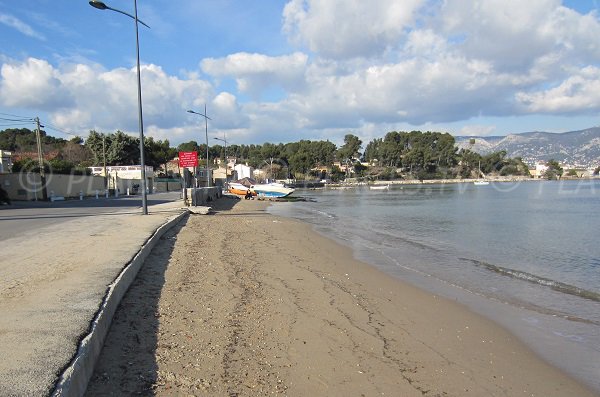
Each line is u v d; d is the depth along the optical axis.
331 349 6.17
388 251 16.69
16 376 3.54
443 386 5.36
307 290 9.44
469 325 7.91
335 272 11.88
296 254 14.53
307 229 23.19
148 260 10.77
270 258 13.25
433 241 19.88
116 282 6.89
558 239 20.78
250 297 8.40
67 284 6.67
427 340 6.97
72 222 17.28
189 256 12.05
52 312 5.26
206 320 6.79
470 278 12.11
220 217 26.73
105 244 10.92
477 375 5.78
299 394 4.80
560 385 5.65
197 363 5.21
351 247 17.56
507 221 30.16
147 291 7.99
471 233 23.08
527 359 6.47
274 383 4.99
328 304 8.46
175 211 24.25
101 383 4.43
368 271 12.45
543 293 10.52
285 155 157.12
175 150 102.81
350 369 5.57
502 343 7.08
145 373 4.79
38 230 14.48
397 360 6.03
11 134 100.62
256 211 37.81
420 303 9.23
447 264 14.18
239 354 5.65
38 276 7.29
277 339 6.36
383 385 5.21
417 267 13.58
